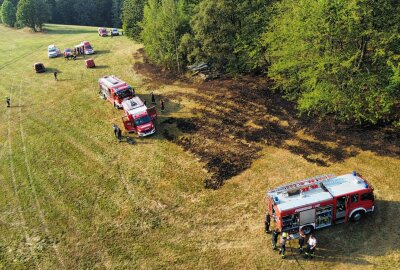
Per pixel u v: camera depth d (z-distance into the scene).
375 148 32.94
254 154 35.16
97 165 37.28
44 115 49.94
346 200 24.91
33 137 44.62
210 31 49.34
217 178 32.78
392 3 33.03
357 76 33.88
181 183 32.88
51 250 27.53
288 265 23.75
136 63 65.12
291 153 34.41
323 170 31.48
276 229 25.42
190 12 57.03
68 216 30.77
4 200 33.78
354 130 35.84
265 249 25.12
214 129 40.41
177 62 56.84
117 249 26.84
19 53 81.75
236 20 49.09
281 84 45.28
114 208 30.97
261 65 48.59
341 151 33.41
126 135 41.91
